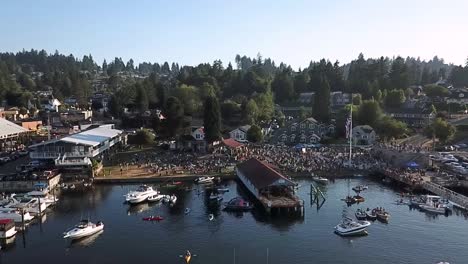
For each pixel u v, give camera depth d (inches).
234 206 3722.9
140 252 2847.0
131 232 3213.6
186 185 4611.2
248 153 5816.9
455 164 5059.1
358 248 2888.8
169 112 6574.8
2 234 3011.8
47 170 4662.9
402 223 3373.5
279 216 3577.8
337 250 2859.3
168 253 2829.7
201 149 6225.4
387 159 5565.9
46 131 7308.1
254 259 2726.4
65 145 4810.5
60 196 4175.7
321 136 7440.9
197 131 6653.5
